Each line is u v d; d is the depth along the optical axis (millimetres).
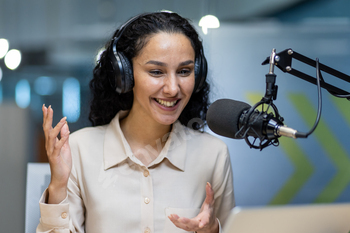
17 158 3662
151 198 1229
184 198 1267
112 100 1360
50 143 1056
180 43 1135
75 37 4277
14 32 4273
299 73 971
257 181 2684
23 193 2809
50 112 1050
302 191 2756
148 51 1126
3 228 2541
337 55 3293
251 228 726
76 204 1263
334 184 2869
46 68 4348
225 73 2580
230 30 2660
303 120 2740
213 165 1355
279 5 3369
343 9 3359
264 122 885
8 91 4262
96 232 1223
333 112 2805
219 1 3412
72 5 4230
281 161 2758
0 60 4242
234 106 975
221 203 1397
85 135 1336
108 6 4066
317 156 2836
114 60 1158
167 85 1132
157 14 1194
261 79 2631
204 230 1134
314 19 3346
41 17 4270
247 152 2643
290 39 3252
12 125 4031
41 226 1155
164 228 1223
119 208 1216
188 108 1421
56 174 1081
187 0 3447
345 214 773
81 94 4055
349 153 2826
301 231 778
